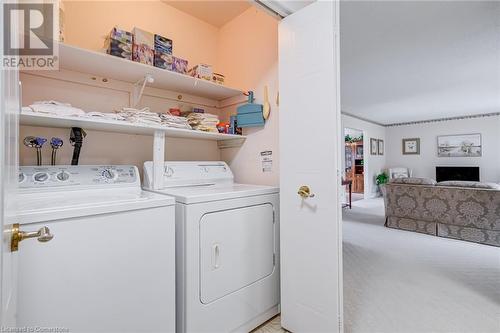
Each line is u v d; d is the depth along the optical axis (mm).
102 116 1396
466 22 2307
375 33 2500
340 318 1307
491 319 1723
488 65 3311
